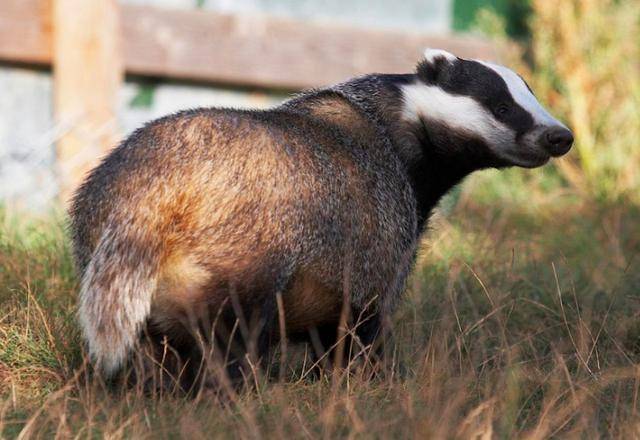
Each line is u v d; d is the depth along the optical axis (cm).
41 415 940
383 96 1170
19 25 2161
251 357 1000
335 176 1040
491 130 1162
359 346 1120
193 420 899
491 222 1834
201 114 1016
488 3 2550
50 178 2139
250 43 2342
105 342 984
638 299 1323
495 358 1108
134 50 2277
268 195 984
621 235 1814
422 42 2417
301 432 879
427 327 1223
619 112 2383
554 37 2438
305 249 1008
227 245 972
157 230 966
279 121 1052
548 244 1709
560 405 971
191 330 992
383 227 1088
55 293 1264
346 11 2497
